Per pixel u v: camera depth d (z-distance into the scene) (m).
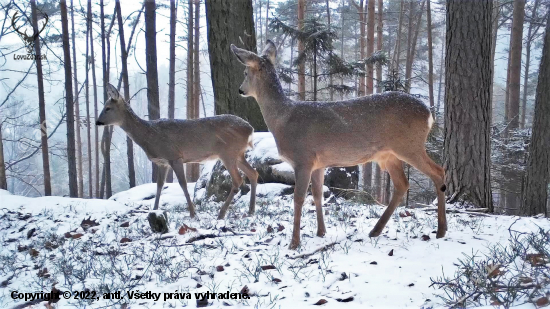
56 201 8.98
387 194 14.69
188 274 4.32
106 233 6.55
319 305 3.41
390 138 4.88
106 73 21.80
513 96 18.69
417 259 4.34
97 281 4.37
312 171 5.39
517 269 3.65
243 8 11.79
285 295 3.66
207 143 7.92
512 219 5.96
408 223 5.88
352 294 3.56
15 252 5.82
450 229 5.49
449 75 7.55
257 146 10.03
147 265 4.71
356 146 4.93
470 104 7.37
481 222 5.73
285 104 5.18
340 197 9.23
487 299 3.18
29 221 7.53
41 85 14.66
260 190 9.24
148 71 16.22
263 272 4.18
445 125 7.70
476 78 7.35
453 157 7.54
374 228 5.26
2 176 15.88
